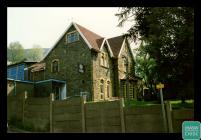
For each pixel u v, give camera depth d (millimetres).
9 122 18656
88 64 29016
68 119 15773
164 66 12820
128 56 35844
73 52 30531
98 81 29375
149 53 12898
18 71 36406
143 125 12852
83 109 15117
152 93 33719
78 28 30406
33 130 17234
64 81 30219
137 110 13141
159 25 12586
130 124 13258
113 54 33562
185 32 11711
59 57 31688
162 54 12438
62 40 31797
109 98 30828
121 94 32594
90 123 14797
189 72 12422
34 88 29156
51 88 28156
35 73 35844
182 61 12156
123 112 13570
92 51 29297
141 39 15469
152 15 13141
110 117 14031
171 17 12422
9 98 19250
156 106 12609
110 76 31984
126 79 33156
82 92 28922
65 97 29844
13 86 26688
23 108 18281
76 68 29938
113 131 13797
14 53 76938
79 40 30250
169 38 12180
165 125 12086
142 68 34625
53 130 16328
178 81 13305
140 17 15516
